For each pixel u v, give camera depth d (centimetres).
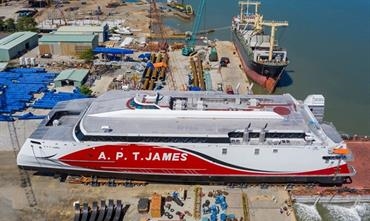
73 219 4344
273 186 4969
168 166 4738
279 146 4584
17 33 9925
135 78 7856
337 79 8575
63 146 4650
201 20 13362
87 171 4856
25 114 6406
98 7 13538
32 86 7325
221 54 9800
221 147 4597
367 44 10906
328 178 4872
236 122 4866
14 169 5144
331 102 7569
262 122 4872
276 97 5450
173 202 4644
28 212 4441
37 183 4909
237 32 10025
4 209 4469
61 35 9469
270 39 8369
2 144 5638
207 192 4844
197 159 4672
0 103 6650
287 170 4753
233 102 5284
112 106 5081
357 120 6950
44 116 6341
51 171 4934
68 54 9156
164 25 12531
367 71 9006
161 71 8244
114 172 4838
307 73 8850
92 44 9131
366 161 5456
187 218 4406
